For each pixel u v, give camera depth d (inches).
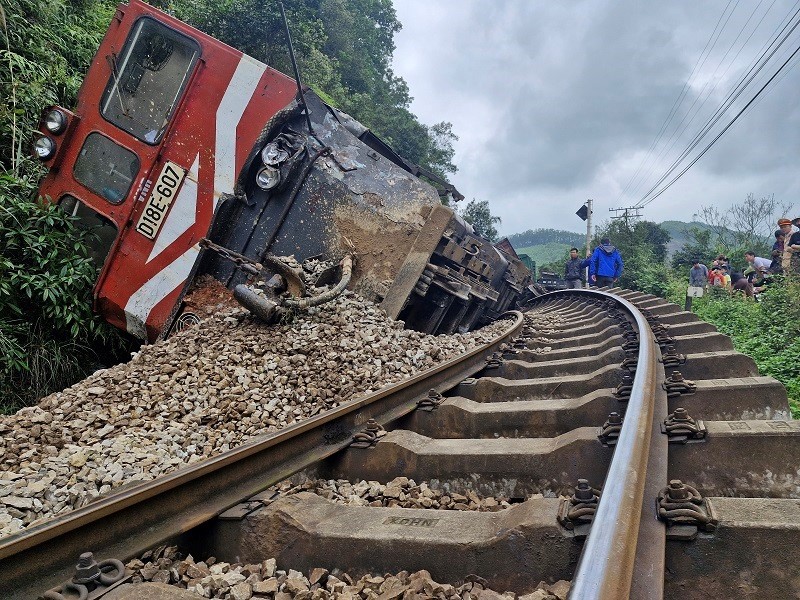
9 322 226.4
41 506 100.7
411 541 81.4
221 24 506.6
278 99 248.8
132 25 250.5
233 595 77.2
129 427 137.3
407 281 245.4
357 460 122.9
